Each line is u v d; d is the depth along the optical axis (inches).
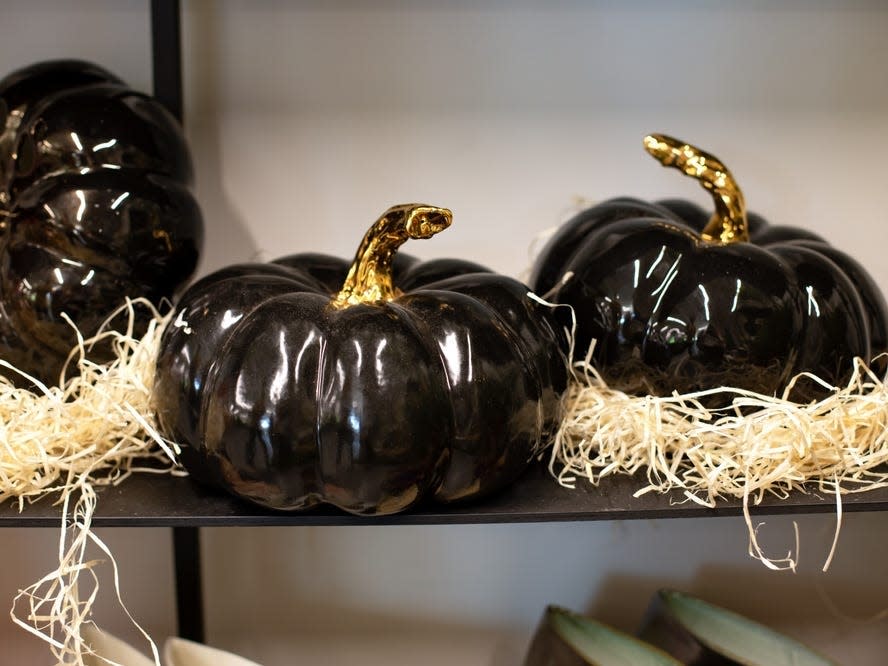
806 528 36.0
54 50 31.4
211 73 31.7
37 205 24.5
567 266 27.1
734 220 26.0
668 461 25.3
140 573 35.7
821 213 34.3
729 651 28.8
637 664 27.8
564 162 33.3
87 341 24.2
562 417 23.9
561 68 32.6
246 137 32.2
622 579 36.4
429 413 20.1
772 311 23.7
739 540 36.2
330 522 21.1
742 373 23.8
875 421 23.7
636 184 33.6
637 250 24.8
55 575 20.9
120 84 27.4
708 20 32.6
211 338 21.1
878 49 33.0
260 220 32.8
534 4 32.0
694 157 26.1
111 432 24.3
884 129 33.7
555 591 36.5
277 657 36.8
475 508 21.8
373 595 36.3
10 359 25.0
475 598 36.4
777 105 33.4
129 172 25.4
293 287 22.4
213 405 20.3
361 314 20.7
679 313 23.8
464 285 23.5
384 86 32.2
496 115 32.8
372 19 31.8
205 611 36.3
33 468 22.4
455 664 37.0
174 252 26.0
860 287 27.0
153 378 22.4
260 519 21.0
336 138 32.5
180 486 23.4
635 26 32.4
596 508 21.8
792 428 23.0
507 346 21.5
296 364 20.0
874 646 37.1
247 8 31.4
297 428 19.9
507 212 33.4
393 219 21.6
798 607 36.8
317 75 32.0
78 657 21.6
